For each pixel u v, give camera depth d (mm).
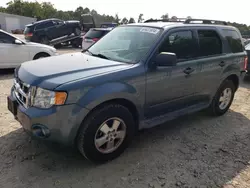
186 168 3041
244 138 3936
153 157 3240
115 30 4215
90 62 3219
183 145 3602
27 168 2867
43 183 2639
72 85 2586
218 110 4719
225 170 3043
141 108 3244
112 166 3006
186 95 3887
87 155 2865
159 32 3502
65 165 2969
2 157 3043
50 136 2609
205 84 4164
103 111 2830
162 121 3582
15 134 3615
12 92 3281
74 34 17484
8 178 2680
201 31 4066
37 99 2635
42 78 2699
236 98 6145
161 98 3486
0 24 50688
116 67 3051
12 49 7828
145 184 2713
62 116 2562
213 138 3881
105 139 2957
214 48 4297
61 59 3434
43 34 16094
